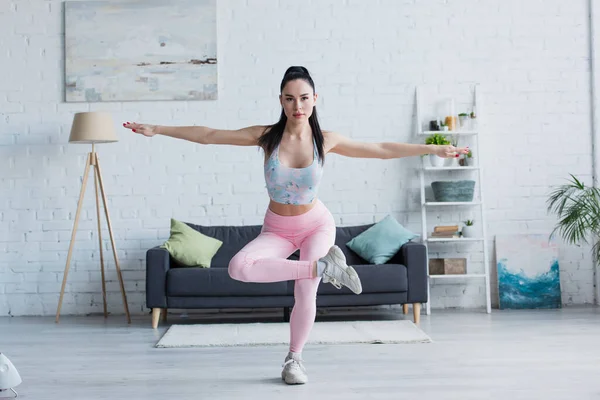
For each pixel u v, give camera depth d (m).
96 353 4.23
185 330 5.02
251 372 3.63
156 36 6.14
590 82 6.25
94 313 6.09
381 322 5.27
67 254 6.10
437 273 5.92
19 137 6.13
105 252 6.12
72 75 6.13
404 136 6.21
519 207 6.23
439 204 6.01
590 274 6.24
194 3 6.15
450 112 6.17
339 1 6.21
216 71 6.14
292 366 3.34
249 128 3.36
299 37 6.20
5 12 6.14
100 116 5.65
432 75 6.21
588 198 5.95
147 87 6.14
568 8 6.25
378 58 6.21
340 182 6.20
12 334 5.03
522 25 6.25
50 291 6.09
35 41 6.15
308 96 3.19
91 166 6.14
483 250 6.16
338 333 4.79
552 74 6.25
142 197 6.14
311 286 3.29
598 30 6.21
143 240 6.13
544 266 6.13
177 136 3.33
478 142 6.10
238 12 6.18
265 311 6.19
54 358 4.08
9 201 6.11
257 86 6.18
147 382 3.41
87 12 6.12
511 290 6.10
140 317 5.89
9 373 3.14
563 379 3.32
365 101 6.21
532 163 6.24
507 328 4.98
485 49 6.23
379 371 3.59
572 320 5.30
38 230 6.11
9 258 6.09
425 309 6.11
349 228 6.02
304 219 3.30
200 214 6.16
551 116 6.25
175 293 5.26
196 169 6.17
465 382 3.30
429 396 3.03
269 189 3.29
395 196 6.21
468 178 6.25
